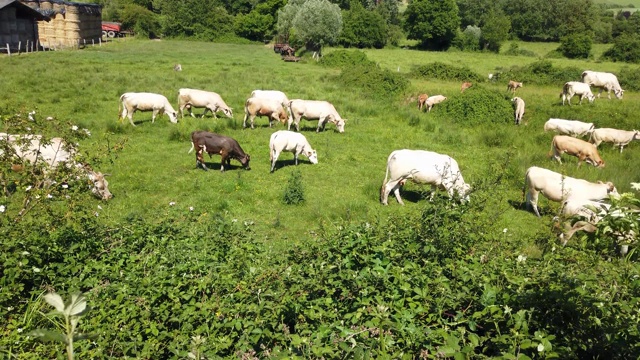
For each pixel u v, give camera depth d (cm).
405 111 2314
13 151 788
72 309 185
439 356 417
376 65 4059
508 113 2198
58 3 5500
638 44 5797
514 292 479
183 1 8188
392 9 9512
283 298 517
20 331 478
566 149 1537
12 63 3184
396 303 478
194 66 3769
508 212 1163
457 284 526
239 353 461
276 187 1273
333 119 1914
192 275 598
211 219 891
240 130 1886
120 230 758
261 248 744
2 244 617
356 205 1145
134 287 565
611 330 401
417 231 648
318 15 5688
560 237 889
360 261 588
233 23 8231
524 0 8431
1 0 4341
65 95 2200
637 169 1482
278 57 5488
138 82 2647
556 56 6406
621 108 2295
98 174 1086
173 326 528
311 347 404
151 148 1558
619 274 529
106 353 464
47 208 751
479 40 7594
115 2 8531
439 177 1155
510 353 370
